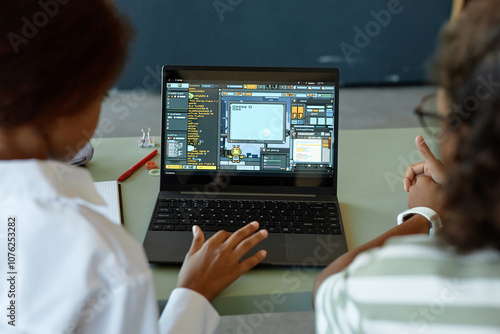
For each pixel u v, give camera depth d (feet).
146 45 13.60
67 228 1.64
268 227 3.41
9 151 1.72
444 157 1.48
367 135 5.03
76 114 1.75
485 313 1.43
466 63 1.34
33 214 1.63
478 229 1.40
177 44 13.70
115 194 3.84
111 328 1.73
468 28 1.36
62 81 1.61
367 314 1.58
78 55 1.62
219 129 3.82
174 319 2.52
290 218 3.51
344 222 3.60
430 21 14.11
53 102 1.63
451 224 1.47
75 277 1.62
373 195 3.96
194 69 3.78
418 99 13.88
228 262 2.90
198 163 3.82
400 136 5.00
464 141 1.35
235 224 3.44
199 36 13.70
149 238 3.29
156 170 4.33
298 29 13.88
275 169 3.82
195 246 3.08
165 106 3.80
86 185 1.88
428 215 3.17
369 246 2.85
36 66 1.55
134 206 3.78
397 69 14.56
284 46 14.02
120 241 1.75
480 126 1.29
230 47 13.89
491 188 1.32
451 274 1.49
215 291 2.80
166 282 3.00
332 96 3.80
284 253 3.18
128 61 1.93
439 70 1.46
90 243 1.64
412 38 14.25
